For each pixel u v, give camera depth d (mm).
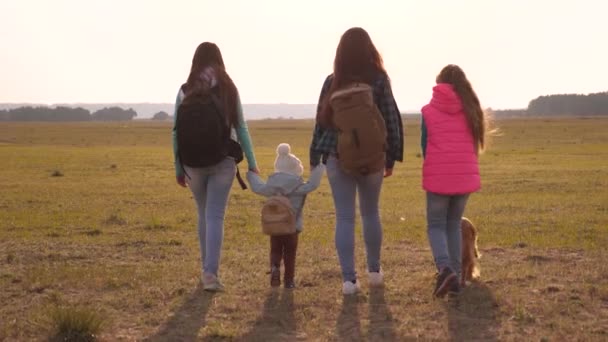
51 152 50031
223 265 9430
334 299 7504
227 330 6469
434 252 7457
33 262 9914
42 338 6281
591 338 6180
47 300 7609
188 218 15109
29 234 12836
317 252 10383
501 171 28781
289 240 7938
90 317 6371
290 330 6551
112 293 7926
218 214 7754
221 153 7590
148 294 7809
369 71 7367
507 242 11219
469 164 7465
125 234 12797
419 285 8055
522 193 19984
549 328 6500
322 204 17688
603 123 112562
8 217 15469
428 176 7473
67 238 12273
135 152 50219
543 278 8383
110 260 10047
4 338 6301
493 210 15930
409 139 67562
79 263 9828
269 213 7742
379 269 7984
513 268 9016
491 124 7703
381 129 7207
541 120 142500
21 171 31125
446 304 7238
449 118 7504
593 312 6996
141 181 25734
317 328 6578
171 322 6809
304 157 41406
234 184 22984
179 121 7582
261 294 7777
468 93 7562
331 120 7312
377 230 7770
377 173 7473
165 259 10102
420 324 6668
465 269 8117
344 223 7574
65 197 20016
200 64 7789
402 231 12695
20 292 8031
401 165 34281
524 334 6344
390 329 6516
